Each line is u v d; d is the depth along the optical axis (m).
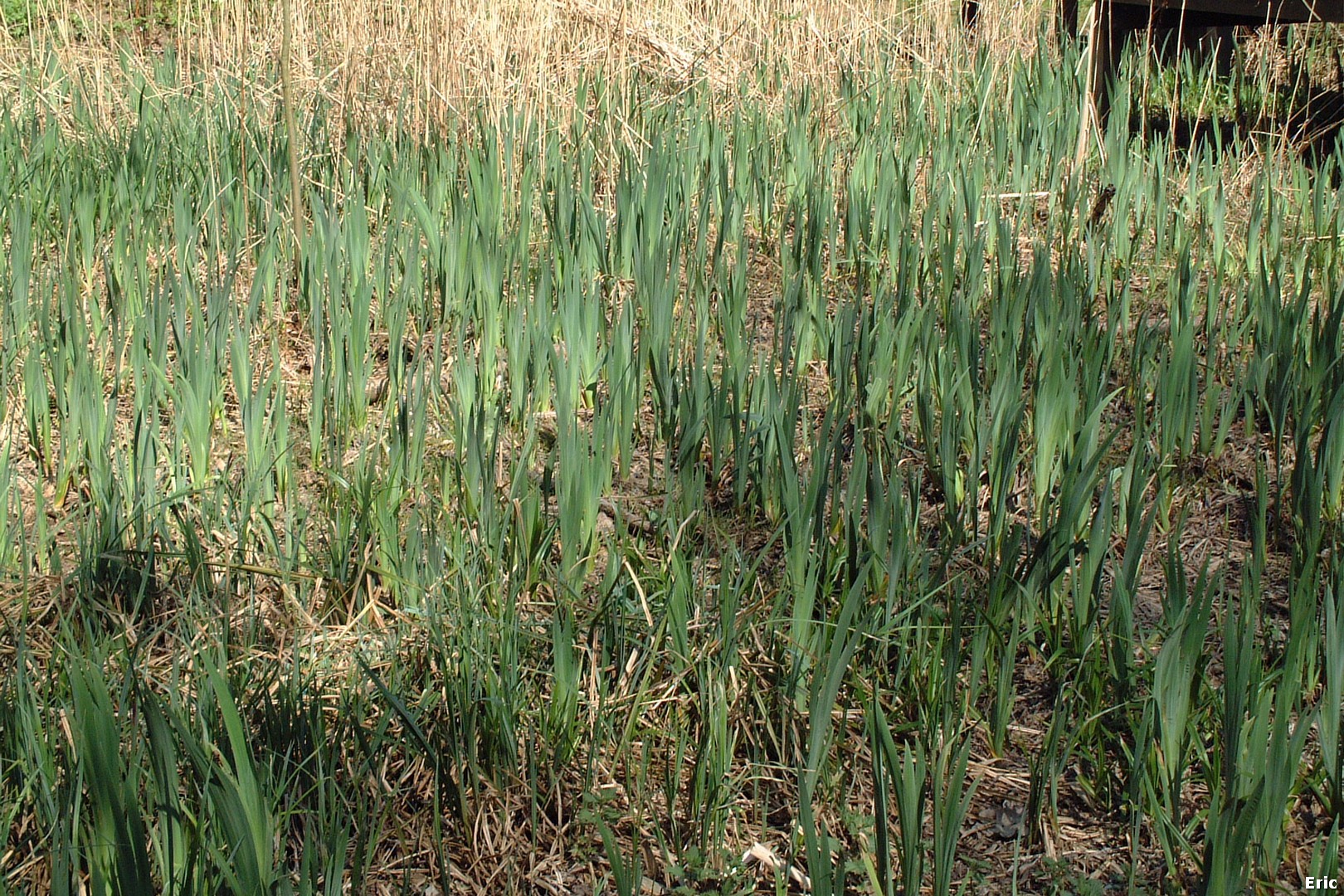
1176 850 2.33
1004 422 3.45
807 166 6.23
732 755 2.54
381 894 2.27
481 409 3.30
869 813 2.44
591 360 4.19
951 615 2.61
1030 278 4.31
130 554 2.94
